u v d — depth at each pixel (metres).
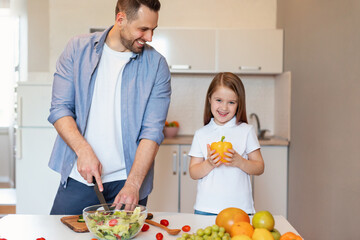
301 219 2.94
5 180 5.77
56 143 1.68
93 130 1.64
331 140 2.38
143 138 1.61
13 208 4.06
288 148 3.31
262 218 1.15
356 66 2.05
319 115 2.59
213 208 1.83
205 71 3.49
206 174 1.84
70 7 3.69
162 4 3.74
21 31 5.04
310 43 2.78
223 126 1.96
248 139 1.94
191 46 3.47
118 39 1.63
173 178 3.30
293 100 3.20
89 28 3.46
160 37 3.47
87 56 1.61
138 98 1.66
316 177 2.63
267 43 3.49
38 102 3.36
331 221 2.37
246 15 3.75
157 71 1.67
